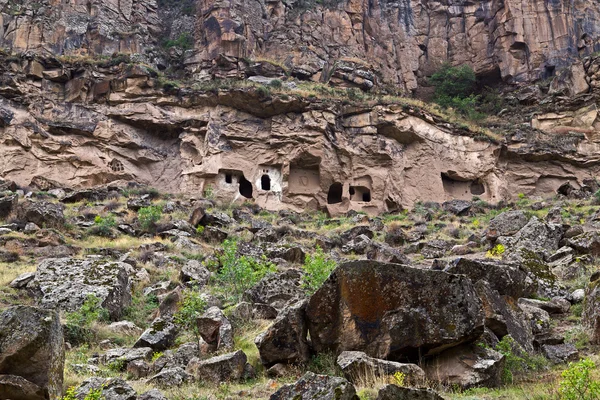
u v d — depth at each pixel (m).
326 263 16.72
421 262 21.67
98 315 14.24
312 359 10.03
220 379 9.80
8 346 7.75
